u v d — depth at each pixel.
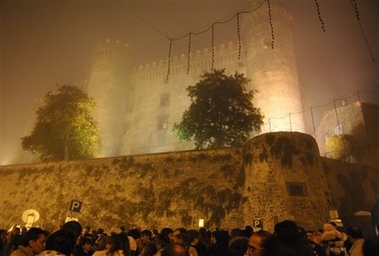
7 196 29.81
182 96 57.19
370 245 2.50
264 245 3.61
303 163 20.84
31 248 5.11
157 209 23.11
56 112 36.91
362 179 24.45
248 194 21.03
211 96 33.25
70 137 37.47
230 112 32.59
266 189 20.17
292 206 19.31
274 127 46.03
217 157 24.25
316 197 20.00
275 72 49.78
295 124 46.66
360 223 22.03
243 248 5.33
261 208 19.73
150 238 8.45
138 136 57.81
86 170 28.00
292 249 3.21
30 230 5.30
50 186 28.45
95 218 24.59
